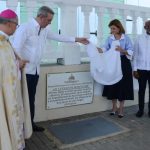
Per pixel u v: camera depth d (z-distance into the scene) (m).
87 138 3.90
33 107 3.90
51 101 4.55
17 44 3.49
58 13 4.70
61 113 4.70
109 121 4.60
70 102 4.75
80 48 4.80
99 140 3.87
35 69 3.80
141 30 5.44
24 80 3.07
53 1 4.38
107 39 4.70
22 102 3.04
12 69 2.66
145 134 4.08
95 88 4.97
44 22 3.65
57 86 4.55
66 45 4.57
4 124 2.58
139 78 4.75
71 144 3.70
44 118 4.55
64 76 4.59
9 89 2.63
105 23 5.09
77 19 4.78
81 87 4.80
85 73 4.79
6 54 2.61
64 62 4.59
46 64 4.58
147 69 4.62
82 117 4.79
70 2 4.50
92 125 4.41
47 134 4.03
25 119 3.12
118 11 5.11
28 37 3.62
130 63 4.68
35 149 3.56
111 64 4.57
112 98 4.79
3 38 2.62
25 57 3.68
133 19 5.30
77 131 4.16
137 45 4.67
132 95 4.77
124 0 7.80
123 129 4.25
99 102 5.09
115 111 4.99
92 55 4.50
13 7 4.05
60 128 4.27
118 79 4.61
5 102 2.63
